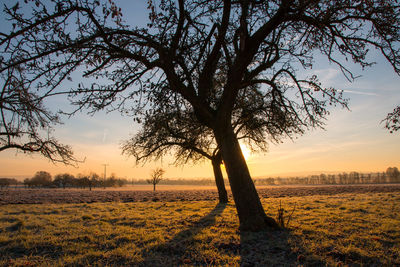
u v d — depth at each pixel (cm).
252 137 1770
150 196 3412
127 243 670
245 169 835
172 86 739
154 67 760
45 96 584
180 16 706
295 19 764
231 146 842
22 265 516
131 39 696
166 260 546
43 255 586
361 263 500
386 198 1803
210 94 931
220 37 758
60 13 574
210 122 869
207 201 2189
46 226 903
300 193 3459
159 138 1544
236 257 547
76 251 609
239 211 810
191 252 589
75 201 2522
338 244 620
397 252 556
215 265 508
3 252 611
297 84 954
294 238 673
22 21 542
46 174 10181
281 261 532
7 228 886
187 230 812
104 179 10994
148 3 667
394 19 746
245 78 912
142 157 1792
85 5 599
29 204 2083
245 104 1332
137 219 1068
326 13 739
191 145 1603
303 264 508
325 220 914
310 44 920
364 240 648
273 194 3319
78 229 849
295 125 1122
